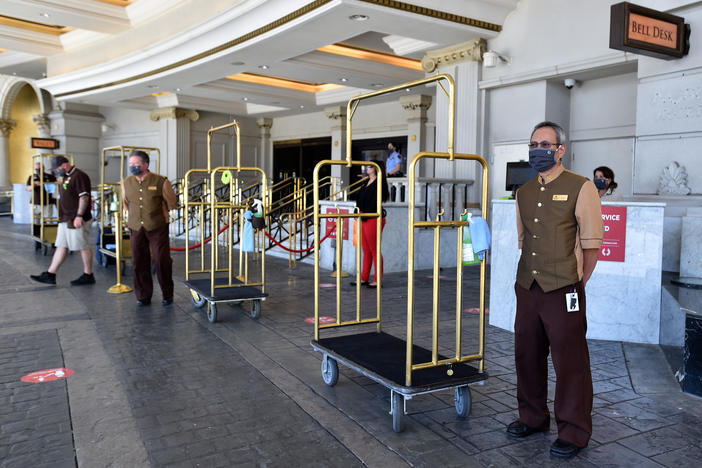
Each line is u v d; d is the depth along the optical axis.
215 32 10.47
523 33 9.37
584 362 2.82
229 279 5.92
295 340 4.89
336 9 8.02
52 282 7.52
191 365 4.20
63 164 7.37
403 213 9.05
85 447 2.85
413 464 2.69
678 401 3.53
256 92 15.83
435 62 10.62
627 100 8.78
